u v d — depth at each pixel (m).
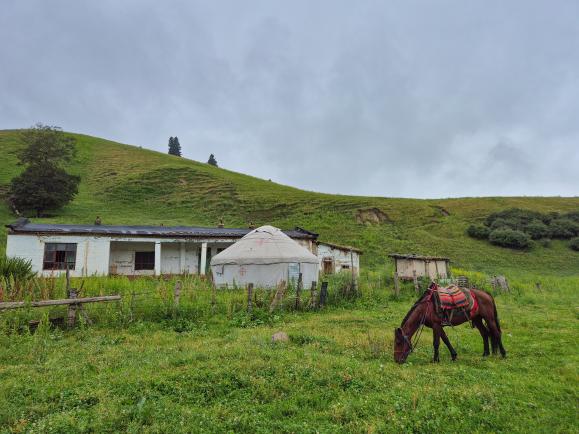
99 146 85.38
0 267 12.65
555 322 11.35
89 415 4.38
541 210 57.72
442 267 24.61
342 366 6.14
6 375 5.97
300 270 18.88
